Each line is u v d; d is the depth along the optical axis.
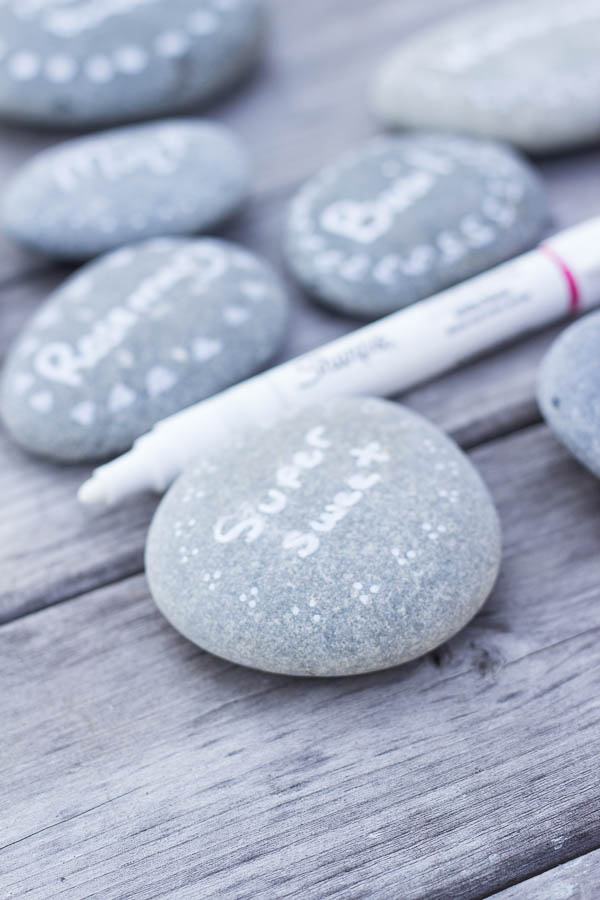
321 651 0.28
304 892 0.27
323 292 0.33
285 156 0.38
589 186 0.36
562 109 0.35
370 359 0.32
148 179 0.35
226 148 0.36
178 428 0.30
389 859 0.27
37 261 0.36
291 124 0.39
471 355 0.33
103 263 0.33
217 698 0.29
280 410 0.31
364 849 0.27
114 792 0.28
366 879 0.27
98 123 0.38
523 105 0.36
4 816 0.28
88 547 0.31
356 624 0.27
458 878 0.27
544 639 0.29
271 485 0.29
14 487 0.32
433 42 0.38
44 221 0.35
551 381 0.30
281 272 0.35
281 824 0.27
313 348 0.33
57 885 0.27
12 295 0.35
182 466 0.31
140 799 0.28
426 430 0.30
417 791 0.28
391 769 0.28
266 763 0.28
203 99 0.39
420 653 0.28
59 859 0.27
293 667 0.28
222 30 0.38
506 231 0.33
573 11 0.37
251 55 0.40
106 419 0.31
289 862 0.27
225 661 0.29
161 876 0.27
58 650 0.30
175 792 0.28
